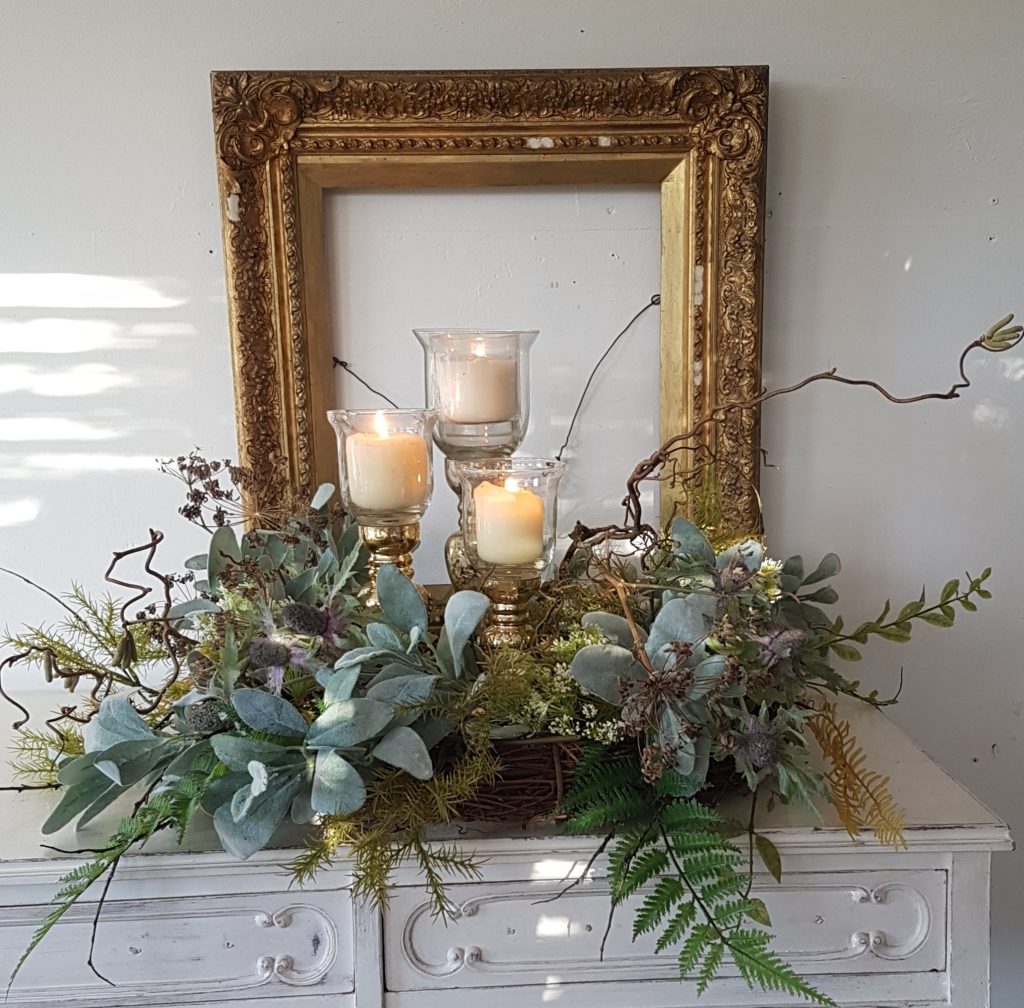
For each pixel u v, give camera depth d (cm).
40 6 104
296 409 109
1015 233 112
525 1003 83
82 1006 82
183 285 110
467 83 104
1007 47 108
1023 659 122
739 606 81
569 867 81
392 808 77
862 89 108
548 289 112
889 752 96
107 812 87
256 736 78
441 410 99
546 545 91
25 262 109
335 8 105
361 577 92
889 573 119
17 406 112
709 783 82
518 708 82
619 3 106
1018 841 126
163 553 116
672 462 111
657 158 106
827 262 112
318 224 107
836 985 84
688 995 84
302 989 83
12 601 116
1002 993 133
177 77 105
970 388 115
